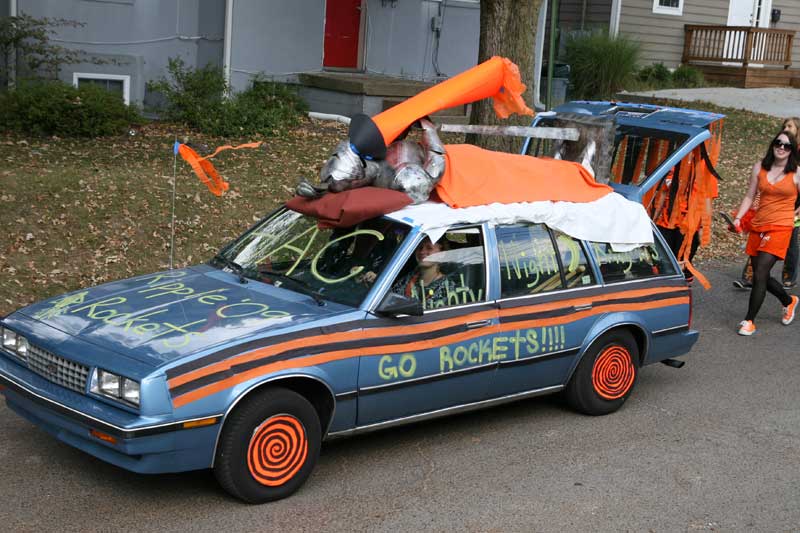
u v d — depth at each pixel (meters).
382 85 16.58
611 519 5.21
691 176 8.71
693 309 10.06
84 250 9.30
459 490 5.46
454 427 6.49
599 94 23.84
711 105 22.59
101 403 4.73
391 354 5.41
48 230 9.50
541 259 6.27
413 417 5.70
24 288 8.34
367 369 5.32
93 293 5.74
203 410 4.70
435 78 19.64
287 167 12.95
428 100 6.52
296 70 17.58
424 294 5.67
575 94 23.83
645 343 6.90
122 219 10.06
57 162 11.58
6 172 10.74
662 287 6.95
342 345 5.20
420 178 5.95
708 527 5.18
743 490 5.69
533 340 6.15
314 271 5.78
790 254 10.59
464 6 19.66
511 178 6.43
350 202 5.71
